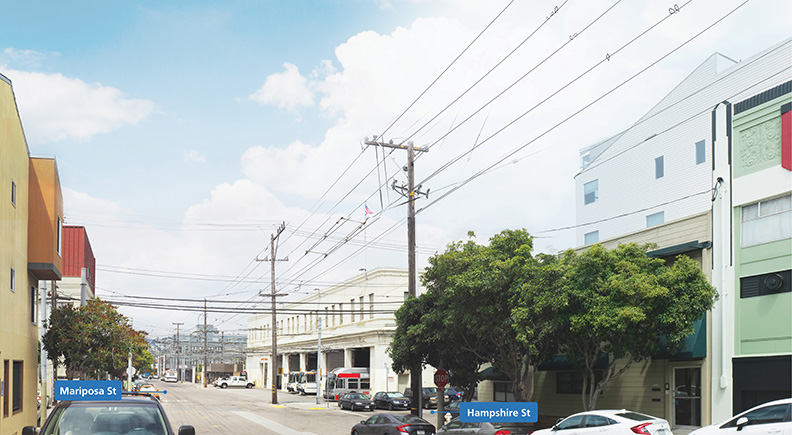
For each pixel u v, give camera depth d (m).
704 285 21.59
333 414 46.94
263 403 61.38
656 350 22.73
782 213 21.33
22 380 23.73
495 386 37.09
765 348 21.39
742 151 22.84
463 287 25.22
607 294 22.12
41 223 25.42
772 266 21.45
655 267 22.66
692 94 46.75
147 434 10.78
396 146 32.56
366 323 62.59
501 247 26.39
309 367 83.06
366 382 60.78
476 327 25.83
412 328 29.31
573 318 22.48
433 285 28.94
